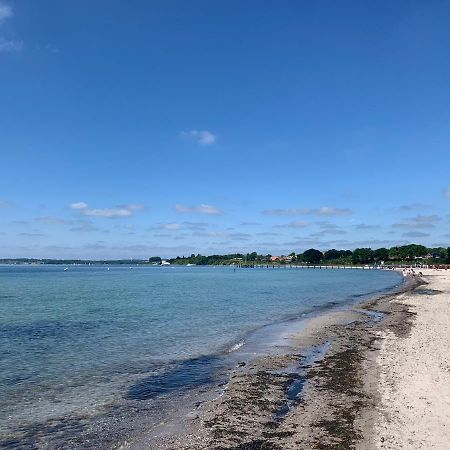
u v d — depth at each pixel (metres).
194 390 16.97
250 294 66.31
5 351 24.17
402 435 11.54
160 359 22.27
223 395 16.03
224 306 48.31
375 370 18.52
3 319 37.03
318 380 17.53
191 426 13.02
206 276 150.25
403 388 15.62
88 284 95.44
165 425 13.25
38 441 12.33
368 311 41.62
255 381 17.64
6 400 15.88
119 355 23.20
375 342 25.08
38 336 28.88
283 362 21.03
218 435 12.17
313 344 25.52
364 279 121.69
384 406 13.85
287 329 31.41
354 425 12.43
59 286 87.06
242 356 22.72
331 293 68.75
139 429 13.02
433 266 187.62
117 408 14.98
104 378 18.75
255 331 30.78
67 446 11.96
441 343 23.75
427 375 17.22
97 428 13.20
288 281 111.06
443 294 60.03
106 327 32.69
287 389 16.59
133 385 17.72
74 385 17.72
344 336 27.61
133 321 35.88
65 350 24.47
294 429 12.42
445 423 12.30
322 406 14.30
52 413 14.54
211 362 21.53
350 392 15.64
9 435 12.75
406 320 33.56
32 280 115.44
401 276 140.88
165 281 111.25
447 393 14.95
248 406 14.59
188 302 52.88
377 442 11.18
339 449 10.91
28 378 18.77
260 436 12.04
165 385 17.66
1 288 80.06
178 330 31.38
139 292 70.06
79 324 34.19
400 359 20.20
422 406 13.70
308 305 49.72
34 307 46.75
